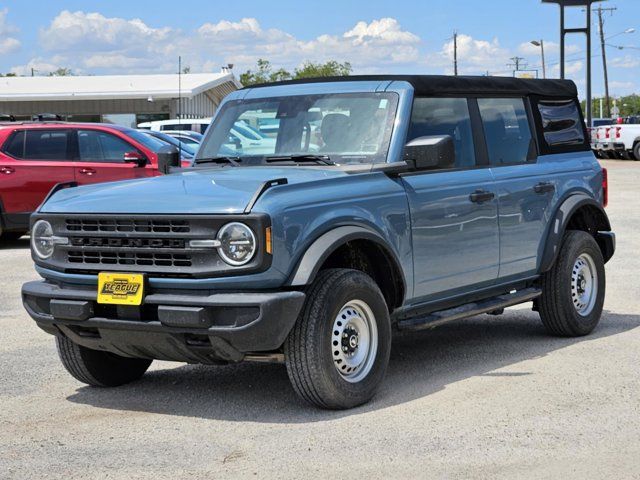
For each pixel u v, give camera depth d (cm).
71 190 646
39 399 650
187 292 566
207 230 557
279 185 571
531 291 776
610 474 474
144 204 580
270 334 554
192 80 4278
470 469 484
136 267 577
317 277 588
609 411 584
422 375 688
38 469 500
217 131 723
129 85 4212
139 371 690
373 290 608
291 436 546
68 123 1528
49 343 834
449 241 684
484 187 718
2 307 1016
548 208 784
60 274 605
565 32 3272
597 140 4228
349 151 662
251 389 662
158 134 1662
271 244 554
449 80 712
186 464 502
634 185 2653
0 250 1527
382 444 527
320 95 691
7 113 4294
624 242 1459
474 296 728
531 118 794
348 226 600
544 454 505
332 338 585
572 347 774
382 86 678
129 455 520
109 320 581
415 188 658
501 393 630
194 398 642
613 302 979
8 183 1505
